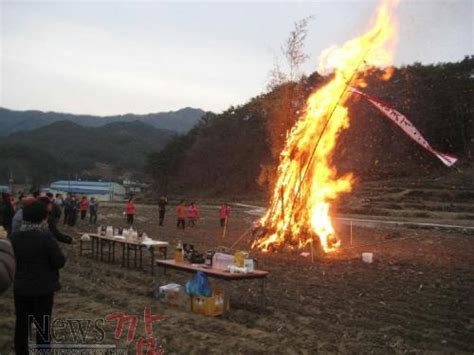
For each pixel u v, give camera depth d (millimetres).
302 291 13117
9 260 5590
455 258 19219
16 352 6820
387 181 63781
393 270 16391
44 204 6883
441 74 74938
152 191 117750
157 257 19219
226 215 33438
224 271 11172
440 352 8688
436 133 72250
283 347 8453
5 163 157500
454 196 52656
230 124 108062
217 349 8234
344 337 9258
